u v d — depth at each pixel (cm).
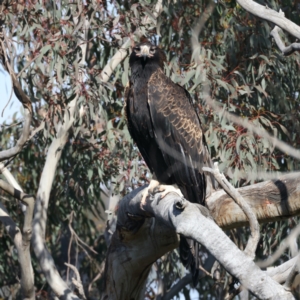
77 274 1109
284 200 874
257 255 1415
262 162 1194
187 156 994
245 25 1284
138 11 1300
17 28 1282
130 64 1055
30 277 1325
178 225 672
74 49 1262
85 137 1355
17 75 1198
